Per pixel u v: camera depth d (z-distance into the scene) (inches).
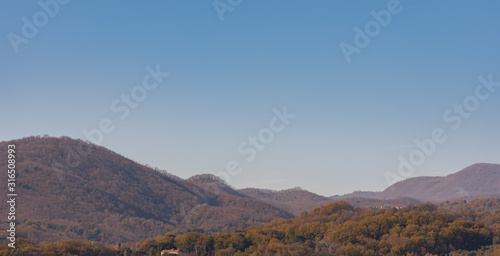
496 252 7322.8
